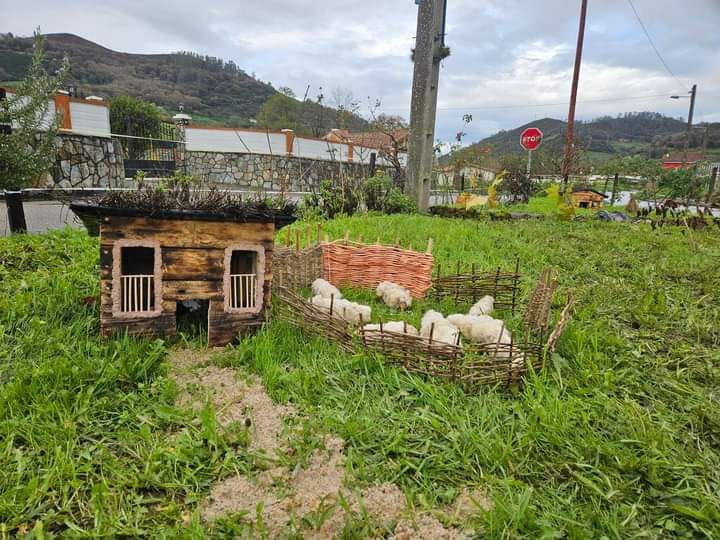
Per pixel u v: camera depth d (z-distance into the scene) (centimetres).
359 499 190
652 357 335
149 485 197
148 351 303
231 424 235
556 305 436
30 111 698
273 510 188
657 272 583
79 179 1191
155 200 315
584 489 202
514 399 267
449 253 658
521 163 2488
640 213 1242
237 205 329
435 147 1481
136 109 1830
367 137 1992
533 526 181
